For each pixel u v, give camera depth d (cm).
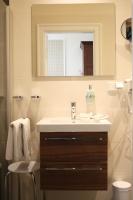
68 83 229
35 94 230
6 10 221
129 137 227
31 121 230
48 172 188
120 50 226
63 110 229
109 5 225
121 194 208
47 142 186
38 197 228
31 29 228
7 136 217
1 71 214
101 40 227
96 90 228
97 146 186
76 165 187
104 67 227
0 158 210
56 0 227
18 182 231
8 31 222
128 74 227
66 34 228
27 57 229
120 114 227
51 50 229
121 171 229
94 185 187
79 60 228
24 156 198
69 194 231
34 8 227
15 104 230
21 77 230
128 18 224
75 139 185
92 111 227
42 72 229
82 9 227
